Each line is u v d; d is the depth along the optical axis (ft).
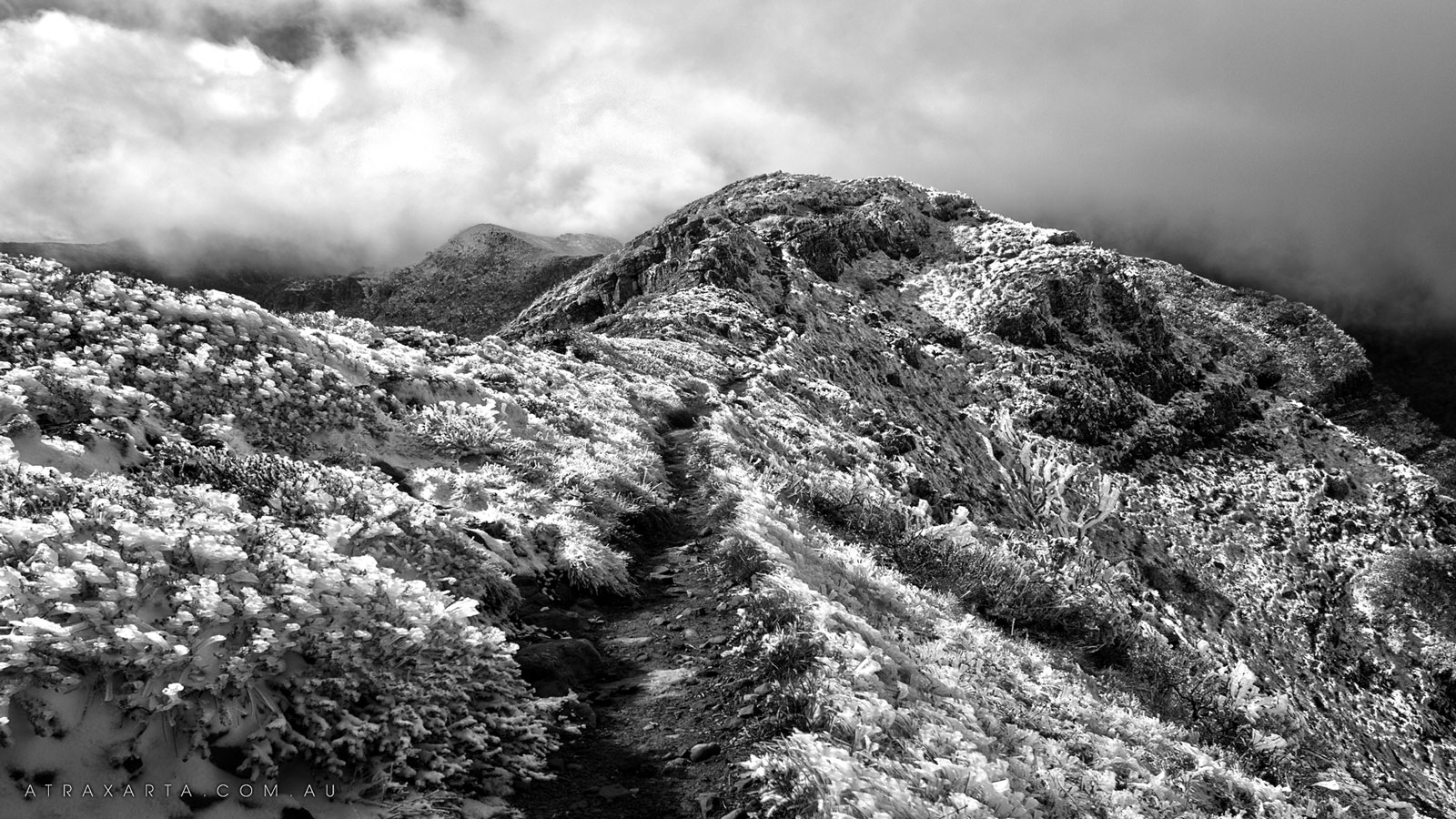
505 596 23.67
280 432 29.09
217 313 32.83
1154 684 33.22
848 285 271.69
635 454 46.68
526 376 52.19
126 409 24.45
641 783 15.96
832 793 14.17
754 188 386.93
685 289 171.53
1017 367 241.35
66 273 30.25
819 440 79.10
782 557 28.35
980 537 44.60
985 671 25.16
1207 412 278.87
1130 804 19.27
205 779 12.33
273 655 13.94
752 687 20.02
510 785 15.12
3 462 17.44
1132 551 161.38
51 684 11.72
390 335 50.26
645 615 26.18
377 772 13.94
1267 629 184.34
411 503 26.02
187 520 16.12
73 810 10.84
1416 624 202.80
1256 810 22.85
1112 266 302.86
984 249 316.81
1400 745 163.84
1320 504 248.73
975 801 15.01
